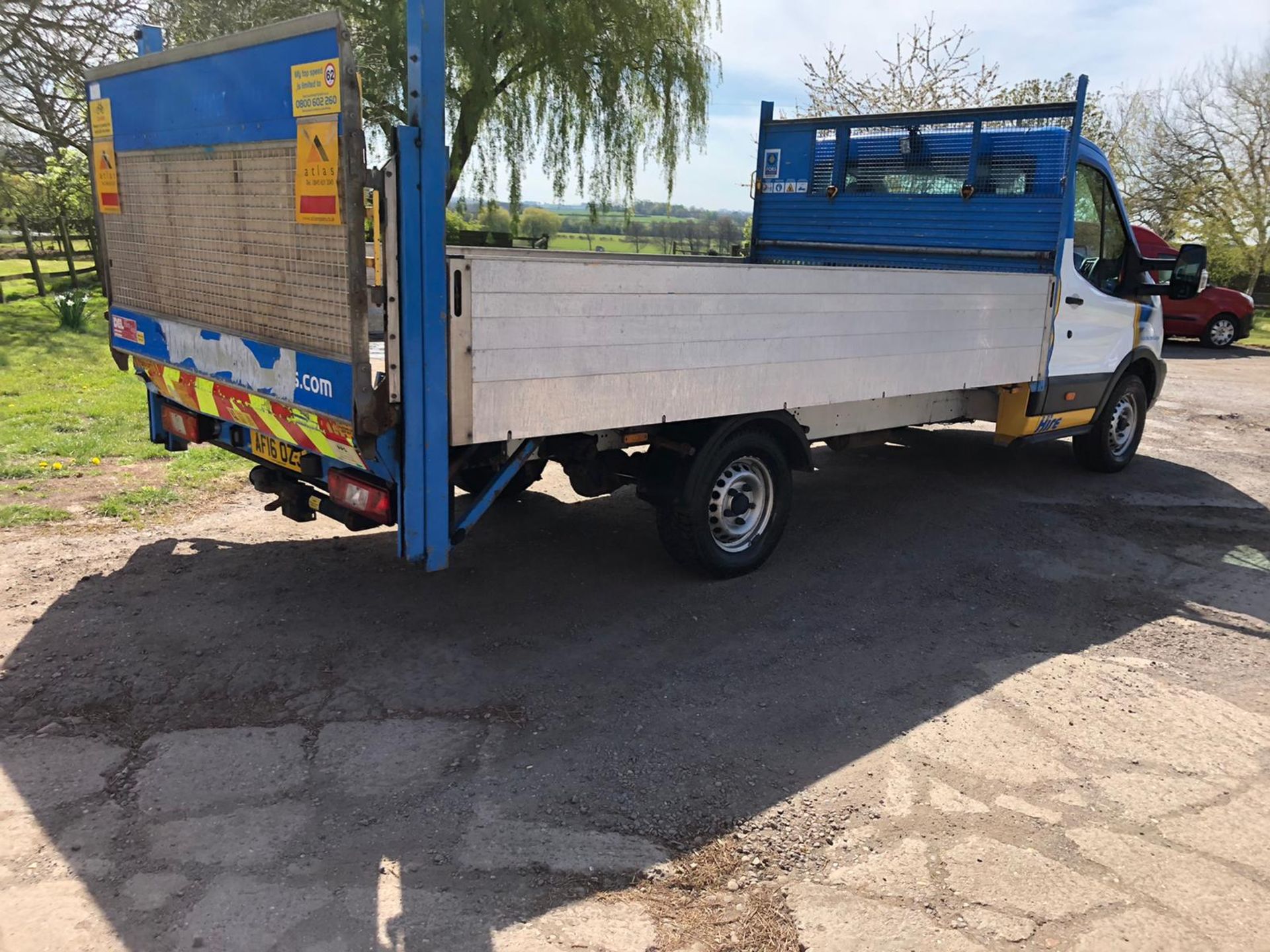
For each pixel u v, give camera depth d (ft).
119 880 9.09
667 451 16.22
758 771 11.44
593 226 68.28
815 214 25.58
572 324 12.90
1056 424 23.65
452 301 11.60
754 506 17.76
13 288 74.13
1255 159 93.56
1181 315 63.72
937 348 18.93
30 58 51.70
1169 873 9.83
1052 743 12.34
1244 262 94.22
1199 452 30.42
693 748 11.89
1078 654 15.14
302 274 11.80
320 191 11.18
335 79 10.59
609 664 14.08
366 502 12.57
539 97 64.08
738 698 13.24
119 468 22.79
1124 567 19.30
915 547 19.93
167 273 14.94
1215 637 16.01
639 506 21.88
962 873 9.73
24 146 60.49
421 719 12.28
